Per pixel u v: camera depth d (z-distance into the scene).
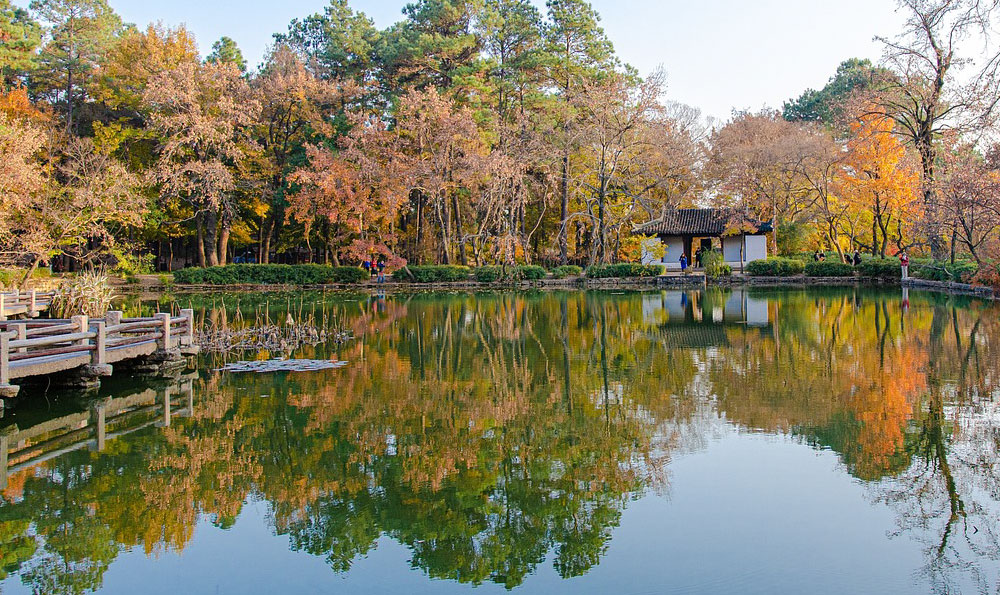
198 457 8.25
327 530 6.36
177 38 41.38
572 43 45.12
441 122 38.03
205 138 37.94
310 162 40.62
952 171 29.33
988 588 5.10
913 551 5.68
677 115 47.97
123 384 12.16
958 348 14.48
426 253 43.66
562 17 43.94
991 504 6.52
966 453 7.87
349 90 42.59
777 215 46.12
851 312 22.34
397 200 37.84
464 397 11.09
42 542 6.17
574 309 25.61
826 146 40.88
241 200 43.84
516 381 12.30
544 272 40.78
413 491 7.17
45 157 33.75
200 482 7.49
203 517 6.65
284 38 51.56
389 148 39.09
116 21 47.31
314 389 11.72
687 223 47.72
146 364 13.29
